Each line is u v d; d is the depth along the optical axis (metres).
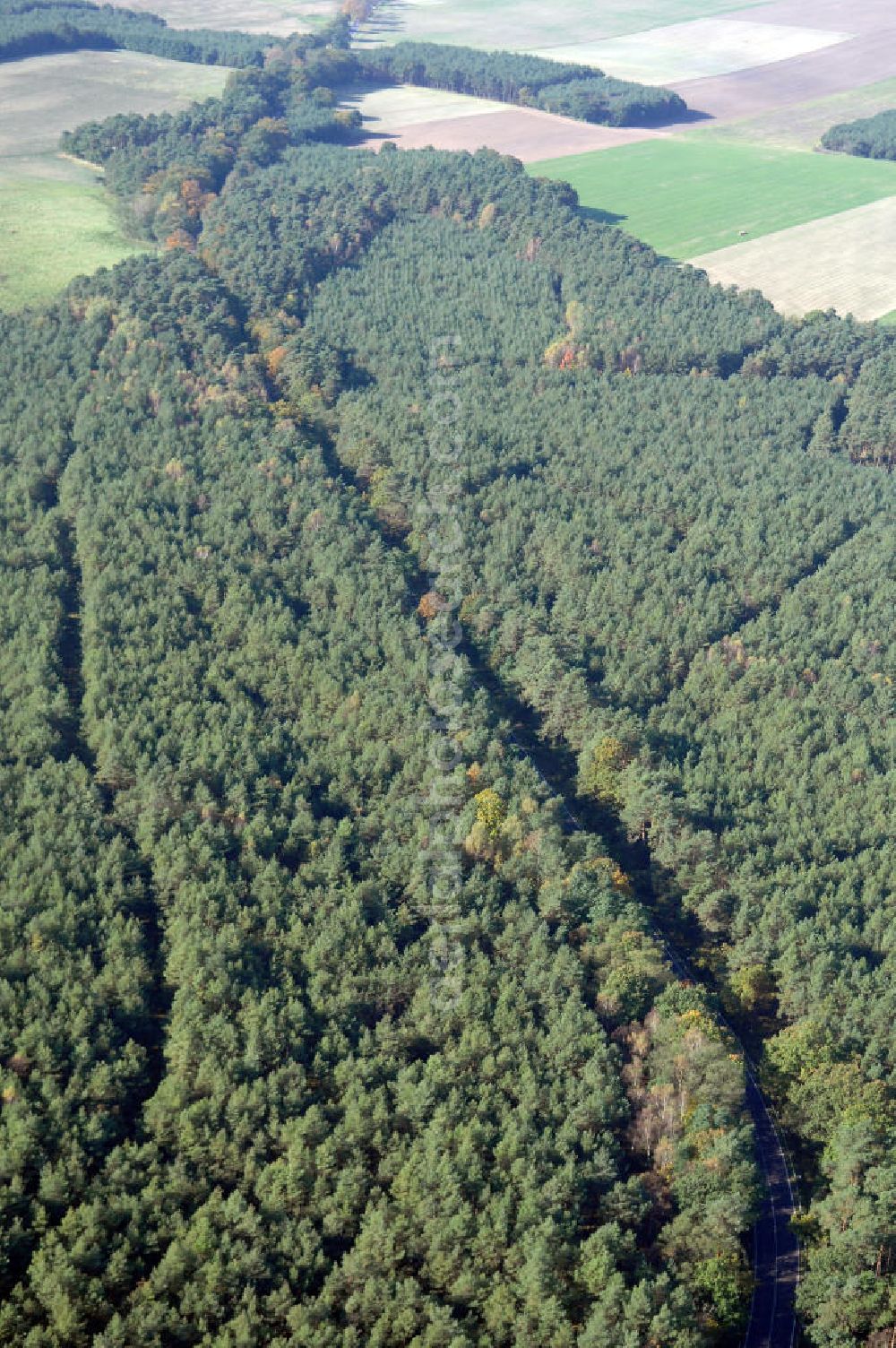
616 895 178.38
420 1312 132.62
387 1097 152.38
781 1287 142.38
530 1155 143.25
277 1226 138.50
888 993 166.00
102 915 173.12
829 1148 151.25
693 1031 156.38
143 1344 127.12
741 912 179.88
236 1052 155.62
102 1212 138.00
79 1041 154.88
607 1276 133.00
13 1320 129.75
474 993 163.25
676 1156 145.62
